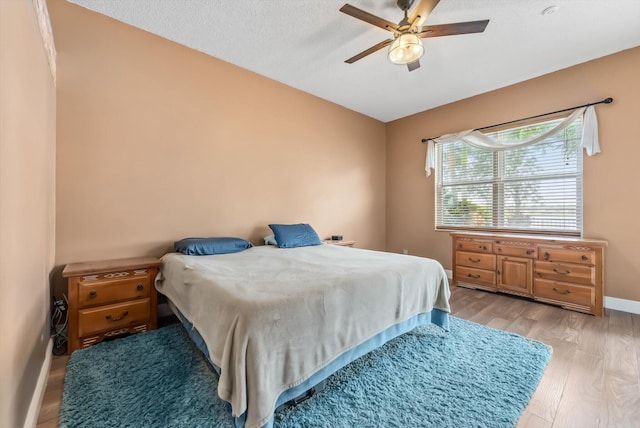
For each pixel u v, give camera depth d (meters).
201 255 2.46
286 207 3.61
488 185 3.77
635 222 2.68
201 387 1.52
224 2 2.12
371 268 1.91
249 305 1.23
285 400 1.25
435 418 1.31
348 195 4.39
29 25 1.27
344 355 1.50
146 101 2.53
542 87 3.24
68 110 2.16
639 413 1.35
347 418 1.31
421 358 1.85
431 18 2.28
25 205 1.21
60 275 2.12
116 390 1.49
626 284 2.73
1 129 0.90
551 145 3.22
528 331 2.29
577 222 3.04
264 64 3.07
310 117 3.85
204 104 2.88
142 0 2.12
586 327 2.36
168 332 2.20
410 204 4.66
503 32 2.44
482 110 3.78
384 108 4.36
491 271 3.34
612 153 2.79
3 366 0.92
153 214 2.58
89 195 2.26
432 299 2.16
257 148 3.31
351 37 2.56
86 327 1.97
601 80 2.85
